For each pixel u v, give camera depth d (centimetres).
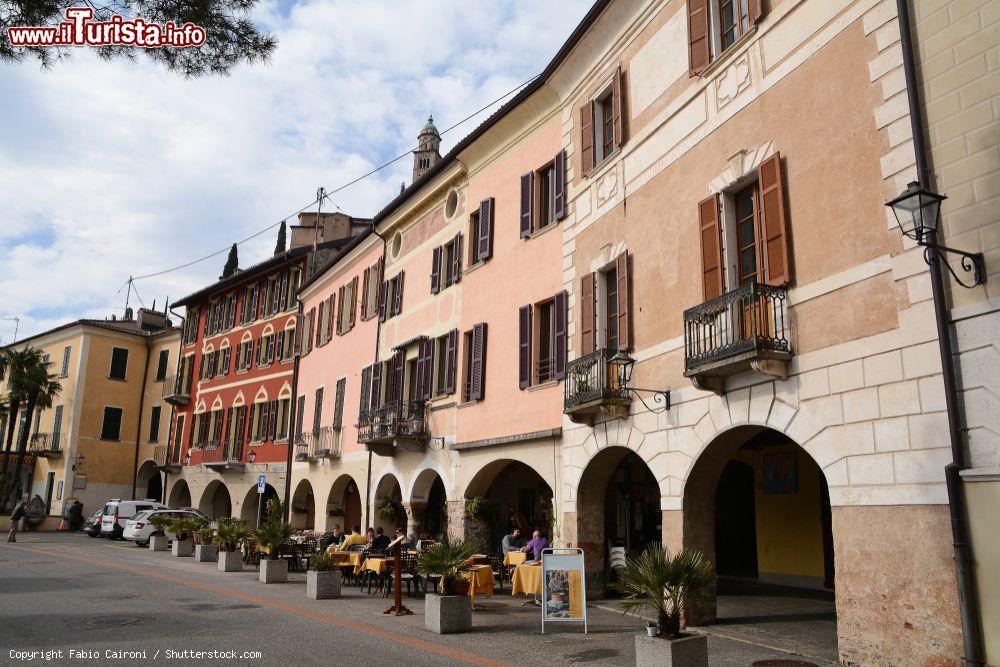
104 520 3541
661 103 1342
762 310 1009
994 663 704
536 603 1431
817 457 926
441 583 1143
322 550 2144
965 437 754
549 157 1769
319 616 1225
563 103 1716
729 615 1232
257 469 3391
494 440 1761
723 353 1025
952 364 773
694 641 775
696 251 1202
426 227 2377
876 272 874
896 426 828
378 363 2502
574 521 1473
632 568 836
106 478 4628
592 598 1444
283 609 1291
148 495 4769
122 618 1150
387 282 2588
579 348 1523
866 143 907
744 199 1145
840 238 929
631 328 1362
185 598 1400
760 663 877
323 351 3088
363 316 2736
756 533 1784
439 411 2092
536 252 1755
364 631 1092
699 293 1184
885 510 830
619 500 1916
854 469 873
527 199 1811
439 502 2312
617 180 1464
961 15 813
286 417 3350
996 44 777
